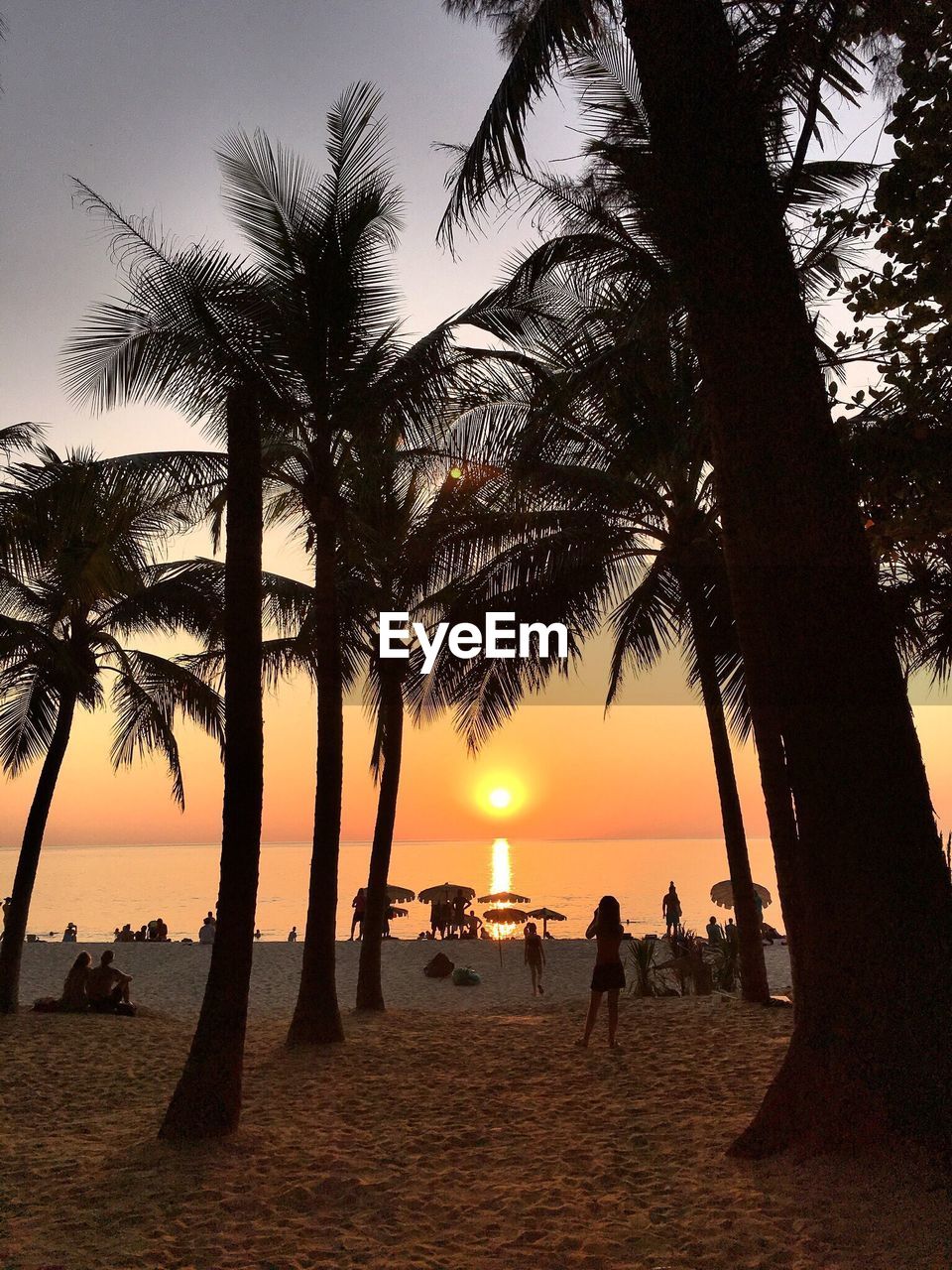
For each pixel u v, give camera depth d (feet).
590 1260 14.44
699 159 21.22
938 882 17.80
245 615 25.62
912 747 18.42
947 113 19.27
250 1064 32.94
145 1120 25.35
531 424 34.68
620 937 34.37
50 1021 43.70
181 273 27.45
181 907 240.32
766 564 19.61
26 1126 24.97
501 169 23.57
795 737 18.98
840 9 21.48
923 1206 14.97
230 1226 16.66
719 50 21.85
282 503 43.60
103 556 41.47
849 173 34.04
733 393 20.40
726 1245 14.42
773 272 20.62
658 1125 21.95
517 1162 20.01
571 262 31.78
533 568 43.39
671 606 49.65
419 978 66.74
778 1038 32.14
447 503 46.09
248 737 24.84
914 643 31.09
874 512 21.68
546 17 22.94
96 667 50.96
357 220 34.68
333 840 38.11
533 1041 35.73
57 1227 16.79
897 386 20.89
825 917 18.31
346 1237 16.05
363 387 34.96
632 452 39.29
